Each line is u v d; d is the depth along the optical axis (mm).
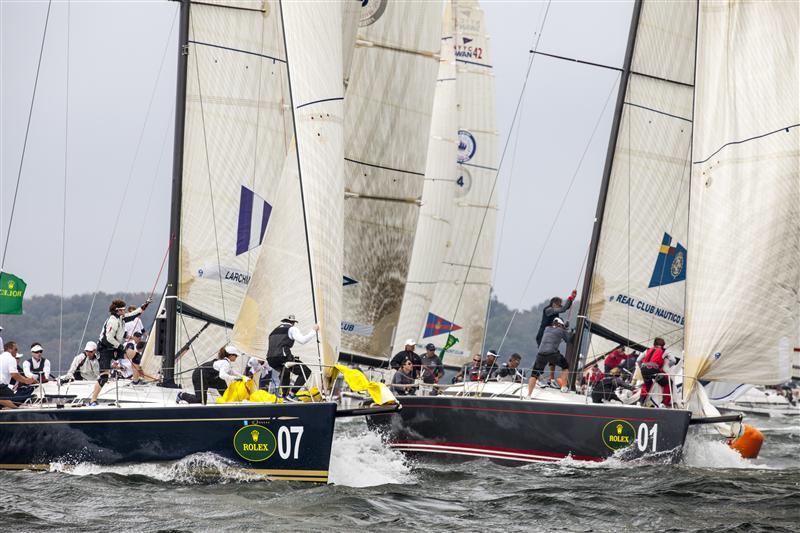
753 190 66938
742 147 67500
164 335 64812
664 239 80625
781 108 66750
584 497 54375
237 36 68938
